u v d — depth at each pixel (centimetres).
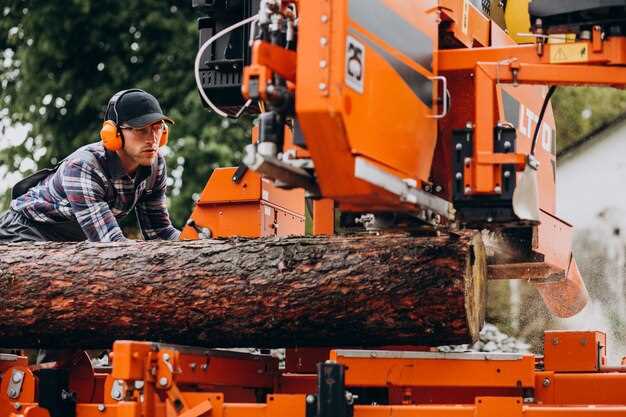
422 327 506
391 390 521
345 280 509
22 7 1452
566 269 639
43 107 1412
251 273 524
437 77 498
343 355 502
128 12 1393
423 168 494
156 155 648
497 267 596
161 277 538
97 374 589
